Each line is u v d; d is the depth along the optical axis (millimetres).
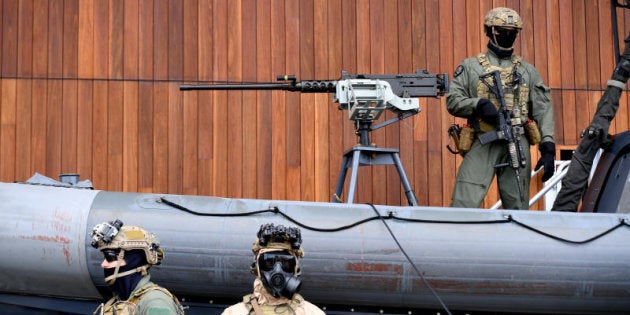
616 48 6145
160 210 5133
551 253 5168
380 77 6031
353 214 5180
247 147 8219
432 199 8328
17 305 5207
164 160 8148
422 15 8492
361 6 8445
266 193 8195
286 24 8352
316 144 8266
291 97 8273
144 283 4059
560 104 8594
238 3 8320
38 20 8133
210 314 5203
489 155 6230
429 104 8383
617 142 6059
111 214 5086
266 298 3854
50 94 8102
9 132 8047
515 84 6184
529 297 5172
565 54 8641
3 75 8078
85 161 8086
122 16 8211
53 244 5020
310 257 5047
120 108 8148
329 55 8375
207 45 8266
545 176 6164
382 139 8320
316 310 3881
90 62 8156
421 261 5090
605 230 5285
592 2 8695
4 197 5133
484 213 5289
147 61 8203
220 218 5105
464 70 6281
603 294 5203
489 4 8570
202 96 8211
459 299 5156
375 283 5090
